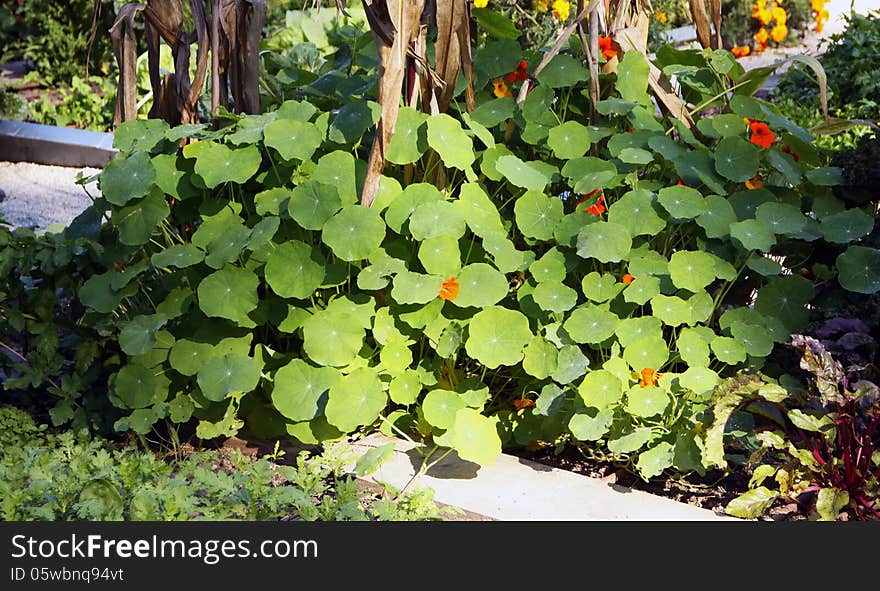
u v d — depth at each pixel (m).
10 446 3.69
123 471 3.22
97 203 3.95
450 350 3.60
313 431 3.63
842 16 9.18
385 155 3.66
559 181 4.22
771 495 3.19
